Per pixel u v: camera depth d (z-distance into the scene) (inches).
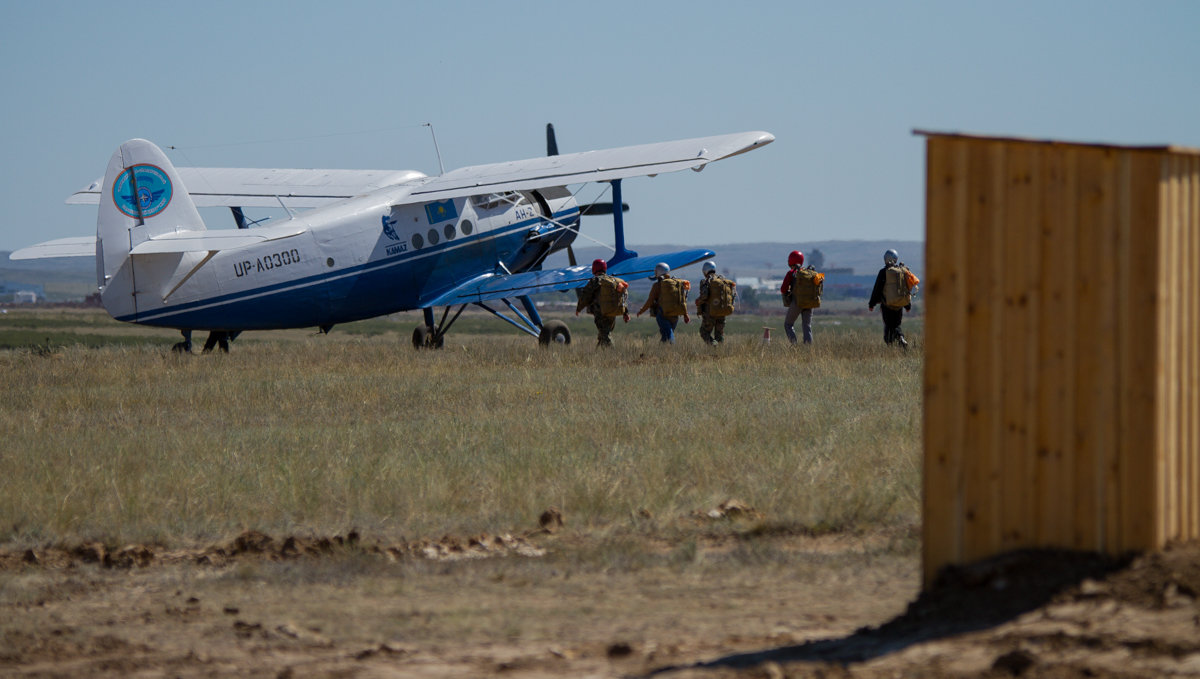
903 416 1808.6
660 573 1045.2
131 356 3358.8
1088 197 791.1
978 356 818.8
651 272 4131.4
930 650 708.0
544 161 4001.0
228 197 4089.6
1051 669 646.5
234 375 2827.3
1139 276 780.6
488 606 951.0
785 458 1450.5
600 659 783.1
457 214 4035.4
